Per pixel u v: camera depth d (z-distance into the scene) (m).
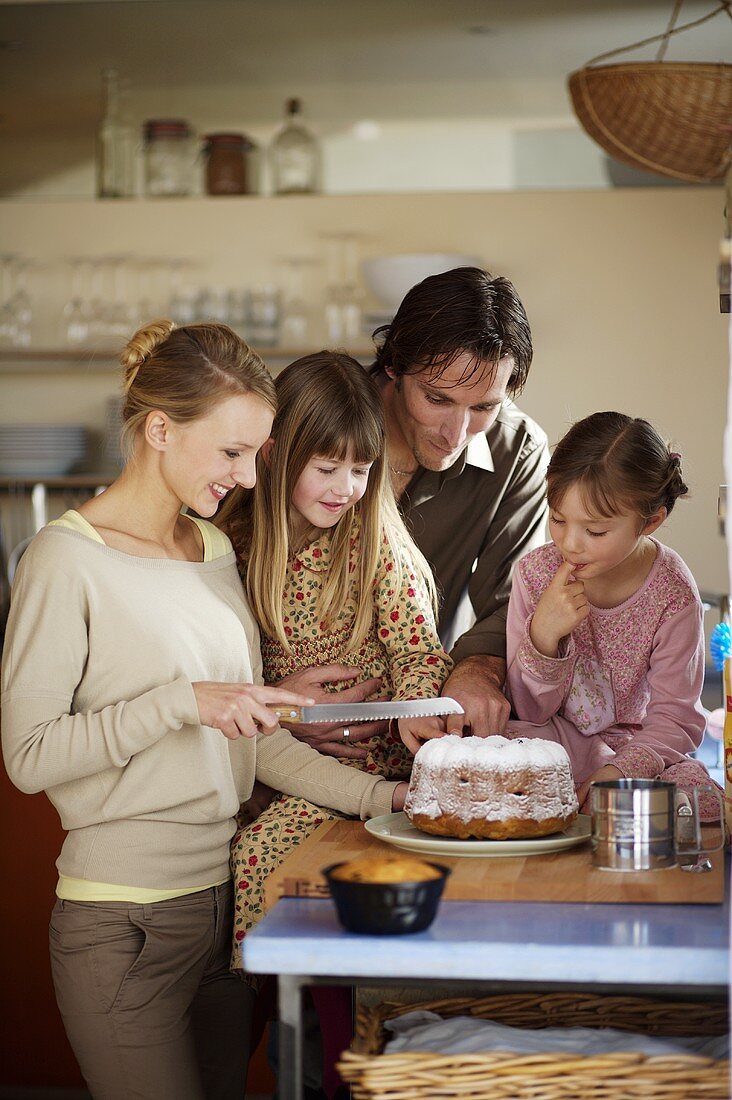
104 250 3.81
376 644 1.86
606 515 1.68
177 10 3.60
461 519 2.19
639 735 1.74
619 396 3.73
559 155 3.71
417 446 1.99
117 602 1.57
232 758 1.70
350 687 1.82
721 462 3.69
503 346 1.83
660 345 3.71
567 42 3.58
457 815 1.45
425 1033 1.34
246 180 3.81
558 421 3.74
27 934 2.70
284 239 3.77
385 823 1.58
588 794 1.65
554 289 3.73
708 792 1.61
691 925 1.22
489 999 1.45
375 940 1.18
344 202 3.75
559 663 1.76
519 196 3.72
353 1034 1.62
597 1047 1.29
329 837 1.55
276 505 1.76
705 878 1.34
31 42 3.71
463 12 3.53
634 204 3.71
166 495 1.64
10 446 3.61
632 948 1.15
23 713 1.52
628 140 2.56
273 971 1.19
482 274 1.88
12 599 1.59
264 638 1.85
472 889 1.31
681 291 3.71
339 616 1.82
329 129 3.77
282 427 1.74
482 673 1.88
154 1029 1.60
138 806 1.58
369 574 1.80
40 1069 2.70
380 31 3.59
